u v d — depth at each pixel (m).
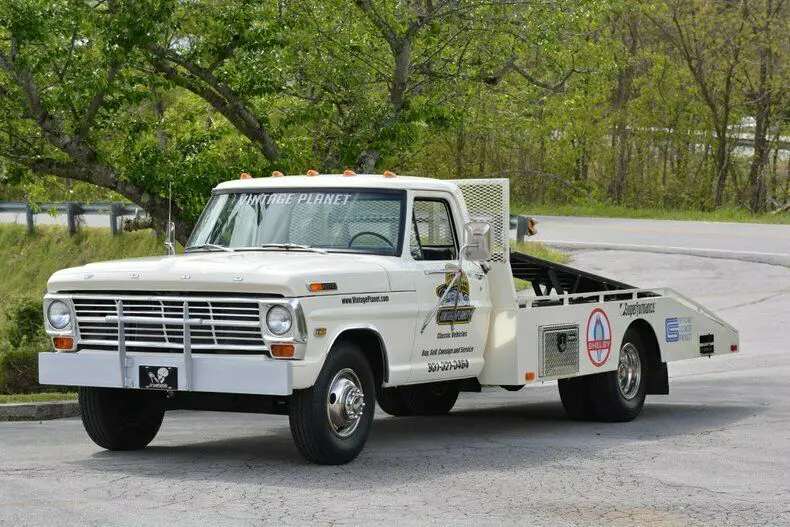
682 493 7.95
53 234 34.72
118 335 8.70
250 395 8.88
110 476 8.41
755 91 57.06
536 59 24.83
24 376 15.25
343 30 18.48
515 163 57.38
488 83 21.14
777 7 54.28
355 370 8.85
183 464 8.98
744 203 59.22
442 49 19.08
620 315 11.82
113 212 33.94
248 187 10.10
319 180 9.90
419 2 18.72
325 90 18.52
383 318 9.05
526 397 14.91
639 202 59.81
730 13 54.59
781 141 60.09
